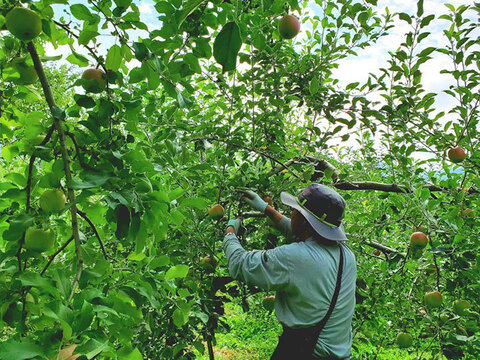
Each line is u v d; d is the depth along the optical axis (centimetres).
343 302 190
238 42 70
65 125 141
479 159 286
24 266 139
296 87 287
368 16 269
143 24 136
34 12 126
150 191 134
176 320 180
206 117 292
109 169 131
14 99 176
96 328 124
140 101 152
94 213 157
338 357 185
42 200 139
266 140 301
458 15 252
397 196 308
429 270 311
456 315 289
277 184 281
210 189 279
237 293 294
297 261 184
